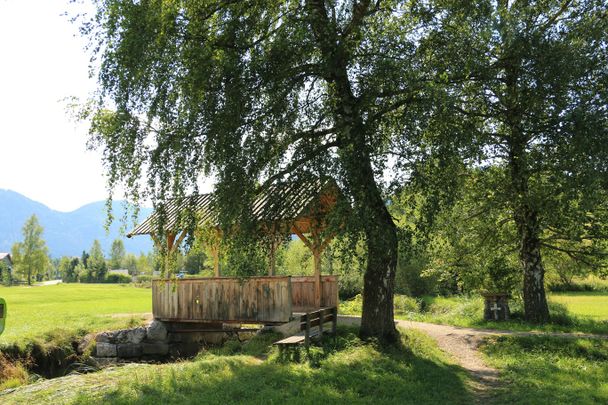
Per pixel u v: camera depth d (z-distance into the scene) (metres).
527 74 12.84
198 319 18.36
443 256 22.97
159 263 13.82
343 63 11.77
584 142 12.29
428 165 11.70
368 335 13.77
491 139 15.84
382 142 12.32
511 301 23.77
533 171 15.60
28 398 9.18
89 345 17.81
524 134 15.40
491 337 16.64
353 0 12.52
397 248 13.34
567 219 17.03
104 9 10.86
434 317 25.09
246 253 12.41
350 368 11.17
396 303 32.78
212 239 13.66
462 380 11.39
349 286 37.75
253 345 15.73
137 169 11.66
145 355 18.48
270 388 9.46
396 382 10.29
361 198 10.98
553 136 13.52
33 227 98.56
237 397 8.91
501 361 14.05
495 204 18.67
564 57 12.58
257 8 12.16
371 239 11.28
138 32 10.48
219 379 10.29
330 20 11.87
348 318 18.83
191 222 12.55
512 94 14.06
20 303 32.38
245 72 11.35
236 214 11.77
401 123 12.10
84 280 103.12
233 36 11.66
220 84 11.36
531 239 19.83
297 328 16.97
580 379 11.34
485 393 10.44
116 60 10.71
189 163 11.72
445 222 18.39
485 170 17.05
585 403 8.70
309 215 12.27
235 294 17.70
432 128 12.09
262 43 12.07
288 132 12.66
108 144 11.41
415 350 13.70
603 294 38.75
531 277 19.88
